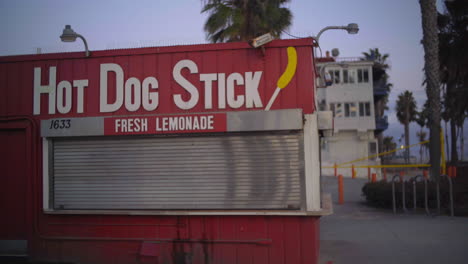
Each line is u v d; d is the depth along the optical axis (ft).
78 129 22.71
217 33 57.11
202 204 21.91
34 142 24.14
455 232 30.68
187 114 21.83
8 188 24.59
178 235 22.17
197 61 22.82
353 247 26.94
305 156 21.18
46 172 23.53
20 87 24.53
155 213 21.99
